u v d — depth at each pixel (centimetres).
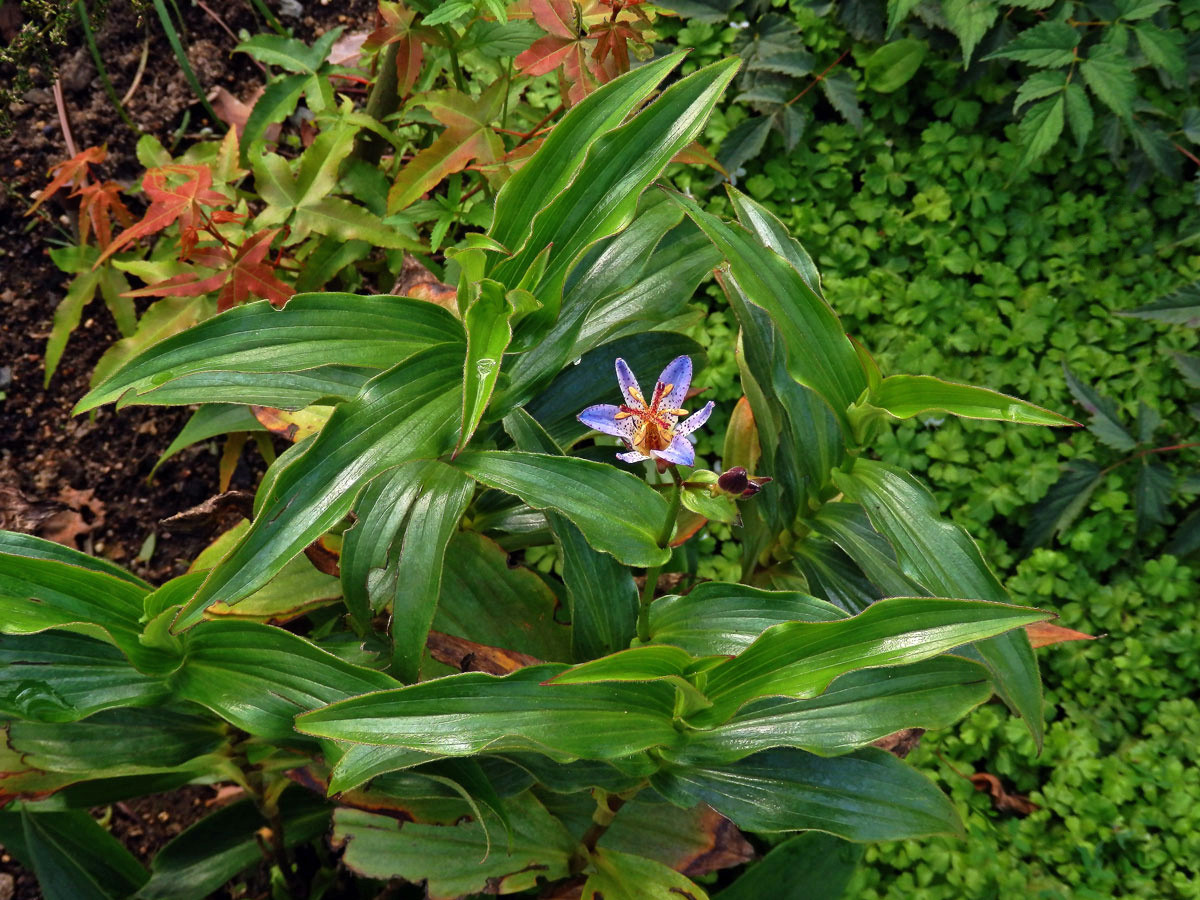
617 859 44
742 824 38
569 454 46
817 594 45
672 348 48
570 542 37
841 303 77
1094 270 79
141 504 68
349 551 37
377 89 65
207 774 45
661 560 33
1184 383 74
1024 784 64
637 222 41
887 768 39
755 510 47
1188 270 78
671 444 31
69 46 74
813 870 49
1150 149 77
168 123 76
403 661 36
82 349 70
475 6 51
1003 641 36
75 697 35
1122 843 61
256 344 35
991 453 73
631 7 50
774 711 37
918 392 35
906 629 30
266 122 64
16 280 70
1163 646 67
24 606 33
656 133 35
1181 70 76
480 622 42
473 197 67
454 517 36
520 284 35
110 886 49
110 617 35
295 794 50
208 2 79
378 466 32
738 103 83
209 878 49
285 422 48
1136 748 64
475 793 38
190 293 55
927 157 81
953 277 79
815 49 84
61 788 41
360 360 35
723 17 83
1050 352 76
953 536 37
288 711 35
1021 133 74
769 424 44
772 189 81
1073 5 80
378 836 45
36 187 72
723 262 45
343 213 60
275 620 41
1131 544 71
